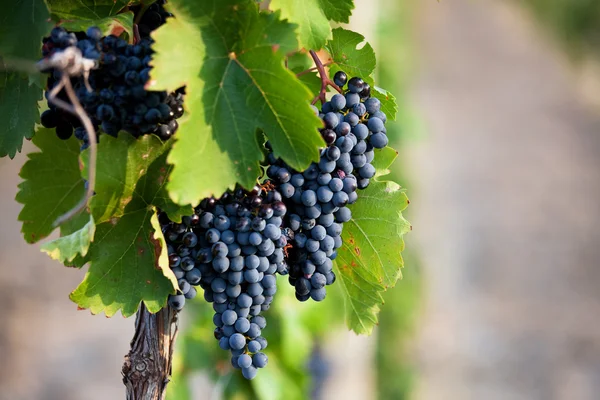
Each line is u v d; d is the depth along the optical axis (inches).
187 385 96.3
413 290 198.5
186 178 52.9
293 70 63.0
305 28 56.4
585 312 278.7
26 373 205.9
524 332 260.8
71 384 204.5
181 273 55.8
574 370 245.3
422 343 247.8
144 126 54.4
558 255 311.7
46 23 54.3
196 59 53.5
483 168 372.2
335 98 57.2
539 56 541.3
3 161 97.3
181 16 53.4
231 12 53.7
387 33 186.5
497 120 434.0
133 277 55.9
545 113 451.5
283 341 93.4
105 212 55.2
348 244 59.7
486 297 281.6
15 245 262.2
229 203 55.9
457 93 457.1
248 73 53.9
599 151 408.2
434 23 557.0
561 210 346.0
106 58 53.2
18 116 57.1
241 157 53.7
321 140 53.6
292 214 57.3
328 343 115.6
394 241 59.1
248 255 56.1
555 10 583.2
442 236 305.7
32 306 234.7
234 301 56.7
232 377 94.1
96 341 224.5
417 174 228.1
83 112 52.4
